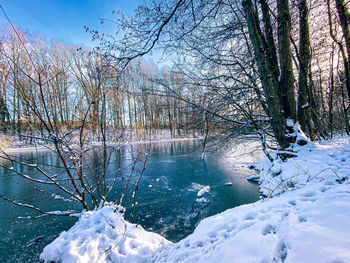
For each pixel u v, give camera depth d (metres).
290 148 4.30
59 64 3.09
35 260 3.19
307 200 2.06
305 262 1.11
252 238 1.61
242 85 5.91
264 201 2.58
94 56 3.04
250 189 6.14
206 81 5.87
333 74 8.11
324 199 1.89
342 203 1.63
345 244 1.14
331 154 3.72
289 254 1.25
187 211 4.91
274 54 5.23
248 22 4.31
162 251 2.41
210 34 5.26
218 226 2.24
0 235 3.96
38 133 2.89
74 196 3.15
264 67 4.32
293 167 3.70
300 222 1.60
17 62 2.53
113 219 2.73
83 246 2.23
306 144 4.23
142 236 2.74
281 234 1.53
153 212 4.89
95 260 2.19
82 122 3.15
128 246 2.45
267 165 6.64
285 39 4.48
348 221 1.34
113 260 2.26
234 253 1.52
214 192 6.15
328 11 5.99
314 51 6.78
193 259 1.84
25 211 5.03
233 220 2.23
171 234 3.89
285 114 4.67
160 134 23.16
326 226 1.38
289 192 2.62
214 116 6.29
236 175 7.98
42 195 5.86
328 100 9.30
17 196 5.84
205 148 7.97
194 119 6.47
